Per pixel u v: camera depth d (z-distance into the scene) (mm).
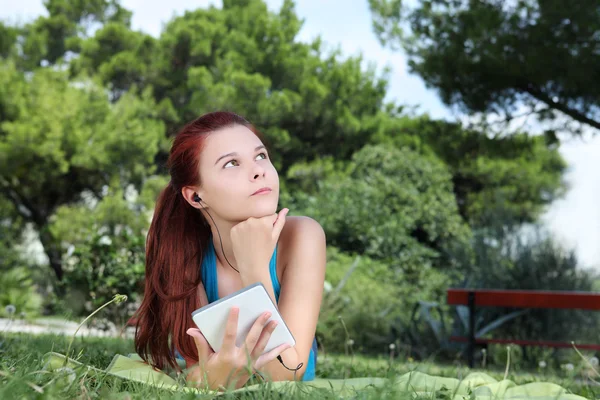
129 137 16391
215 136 2111
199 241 2328
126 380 1864
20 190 16984
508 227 9125
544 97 8422
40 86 16812
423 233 14891
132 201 16000
